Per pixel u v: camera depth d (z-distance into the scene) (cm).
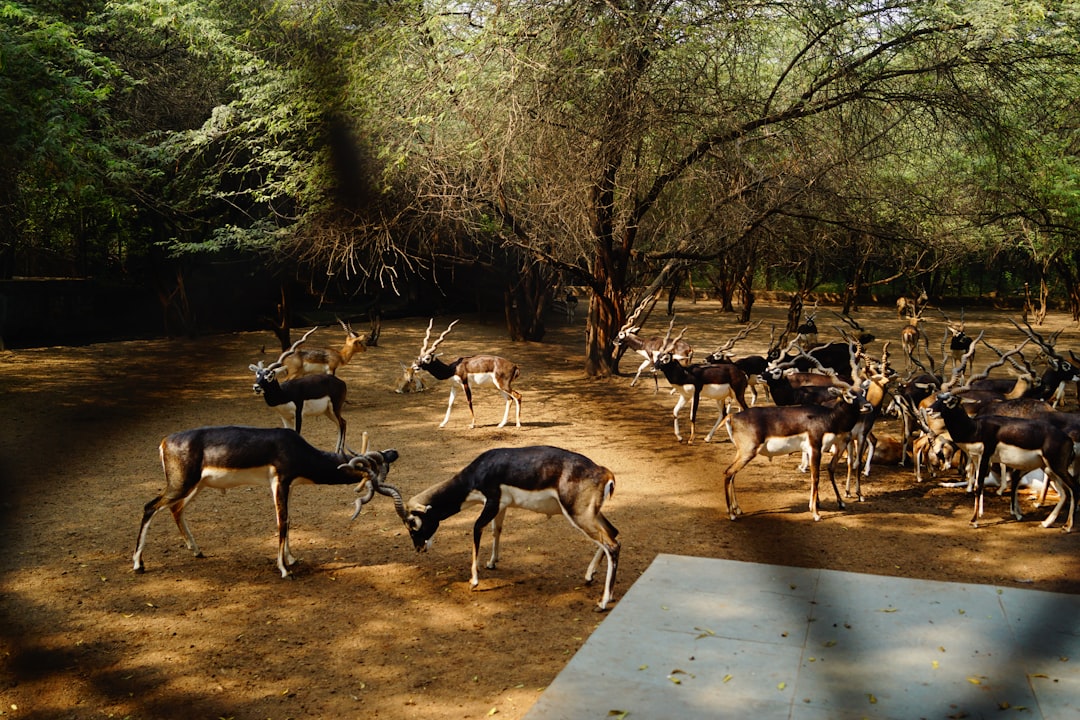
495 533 845
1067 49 1775
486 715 572
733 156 1748
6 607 746
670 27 1620
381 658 661
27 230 2697
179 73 2256
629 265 2275
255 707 588
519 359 2377
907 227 2095
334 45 1698
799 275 2872
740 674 580
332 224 1745
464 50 1602
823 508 1060
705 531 955
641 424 1565
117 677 629
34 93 1470
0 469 1188
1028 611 685
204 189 2138
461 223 1927
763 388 1875
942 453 1248
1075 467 1020
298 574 835
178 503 851
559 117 1653
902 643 624
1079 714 521
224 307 2880
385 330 2977
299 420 1262
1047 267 3666
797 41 1891
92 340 2614
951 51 1752
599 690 562
